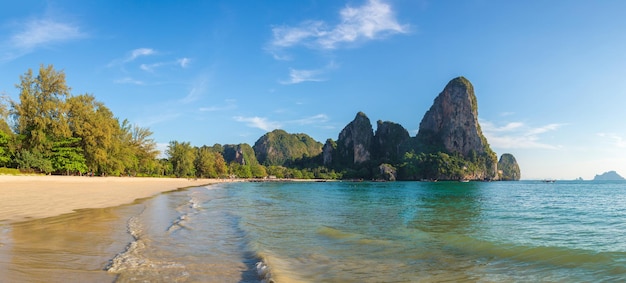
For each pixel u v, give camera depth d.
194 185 80.50
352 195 50.94
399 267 8.62
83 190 35.12
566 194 63.19
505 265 8.94
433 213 23.62
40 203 20.84
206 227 14.33
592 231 15.34
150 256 8.80
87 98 66.25
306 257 9.56
